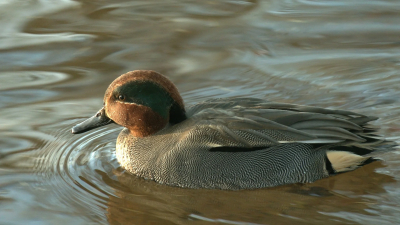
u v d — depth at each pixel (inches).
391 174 446.3
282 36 748.0
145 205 420.5
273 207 410.9
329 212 399.5
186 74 648.4
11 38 733.9
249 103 469.1
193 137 438.9
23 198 428.1
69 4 848.9
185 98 594.9
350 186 434.0
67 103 591.5
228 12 824.9
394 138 501.0
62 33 751.7
